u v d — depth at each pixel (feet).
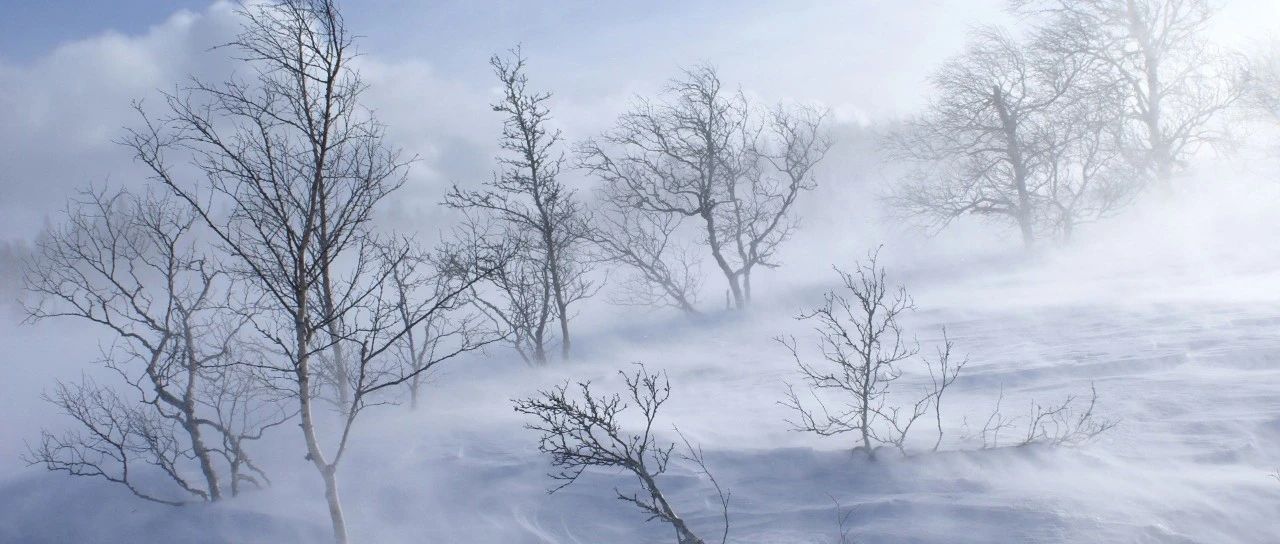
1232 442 27.02
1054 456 27.32
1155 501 23.21
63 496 39.83
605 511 29.19
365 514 32.68
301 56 24.75
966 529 22.97
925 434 31.68
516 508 30.48
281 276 25.63
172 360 37.01
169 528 34.55
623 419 39.78
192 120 24.45
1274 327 42.16
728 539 25.41
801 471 29.58
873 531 23.79
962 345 50.42
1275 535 21.03
